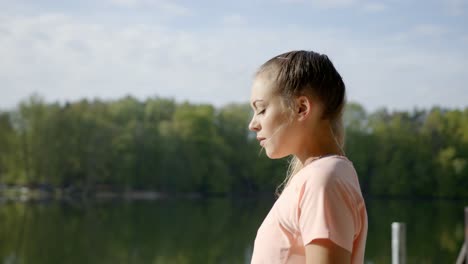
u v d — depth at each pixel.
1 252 27.70
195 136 67.44
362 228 1.34
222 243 32.44
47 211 45.72
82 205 51.62
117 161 63.59
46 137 58.66
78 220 40.75
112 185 63.69
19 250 28.44
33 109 58.50
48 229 35.88
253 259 1.38
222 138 69.94
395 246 5.48
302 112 1.35
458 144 66.81
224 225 40.31
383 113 72.31
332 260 1.22
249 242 33.00
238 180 69.56
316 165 1.31
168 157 65.38
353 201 1.28
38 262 25.77
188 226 39.34
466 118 67.25
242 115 72.94
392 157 66.50
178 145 66.19
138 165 64.94
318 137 1.37
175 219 43.25
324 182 1.27
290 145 1.38
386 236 32.88
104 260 26.86
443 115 68.06
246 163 69.56
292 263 1.31
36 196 56.81
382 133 67.06
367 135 67.31
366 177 66.69
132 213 46.62
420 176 65.88
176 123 68.19
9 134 58.34
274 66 1.38
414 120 72.81
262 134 1.39
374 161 66.75
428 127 67.25
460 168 65.44
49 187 59.66
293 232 1.31
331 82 1.36
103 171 61.84
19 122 58.53
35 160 58.31
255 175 68.81
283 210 1.34
